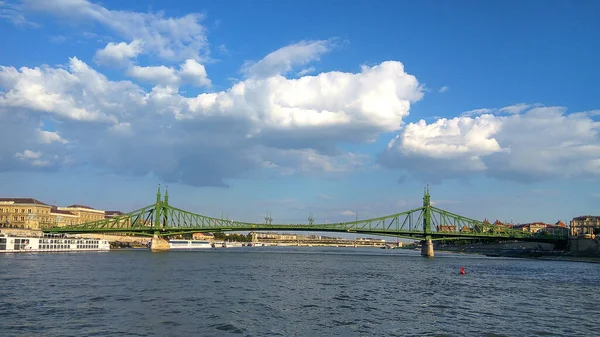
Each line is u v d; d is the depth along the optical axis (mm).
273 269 130750
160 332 47312
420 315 59406
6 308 57750
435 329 51531
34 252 182875
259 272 118000
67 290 73875
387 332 49625
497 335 49469
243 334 47375
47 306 59594
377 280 102875
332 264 165250
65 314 54906
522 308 66688
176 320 52938
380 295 77062
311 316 57188
